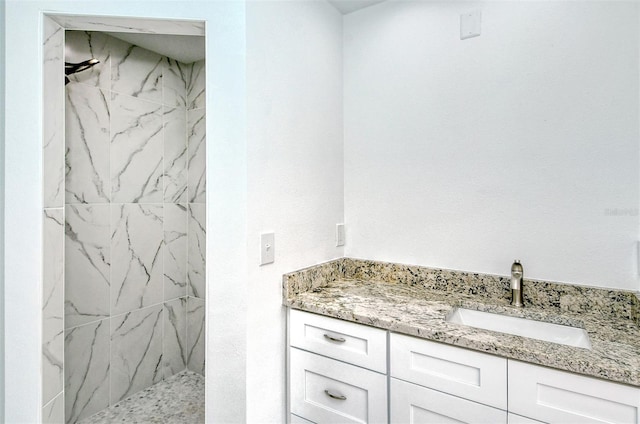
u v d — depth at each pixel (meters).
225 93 1.32
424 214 1.70
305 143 1.64
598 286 1.32
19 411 1.30
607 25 1.30
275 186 1.45
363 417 1.31
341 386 1.36
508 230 1.50
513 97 1.48
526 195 1.46
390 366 1.24
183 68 2.43
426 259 1.70
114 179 2.03
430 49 1.68
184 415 1.97
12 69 1.29
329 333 1.39
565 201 1.38
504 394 1.04
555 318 1.27
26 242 1.30
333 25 1.86
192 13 1.31
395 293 1.58
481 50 1.55
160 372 2.32
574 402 0.96
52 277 1.36
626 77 1.27
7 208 1.31
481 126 1.55
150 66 2.21
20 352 1.30
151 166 2.22
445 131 1.64
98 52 1.93
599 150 1.32
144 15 1.29
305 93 1.64
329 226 1.82
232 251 1.33
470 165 1.58
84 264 1.90
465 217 1.60
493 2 1.52
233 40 1.31
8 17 1.29
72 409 1.85
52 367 1.36
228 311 1.34
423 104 1.70
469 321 1.42
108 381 2.02
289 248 1.54
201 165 2.38
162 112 2.28
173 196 2.37
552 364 0.96
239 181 1.32
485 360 1.07
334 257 1.86
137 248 2.16
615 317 1.26
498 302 1.44
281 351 1.50
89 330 1.92
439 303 1.43
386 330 1.25
